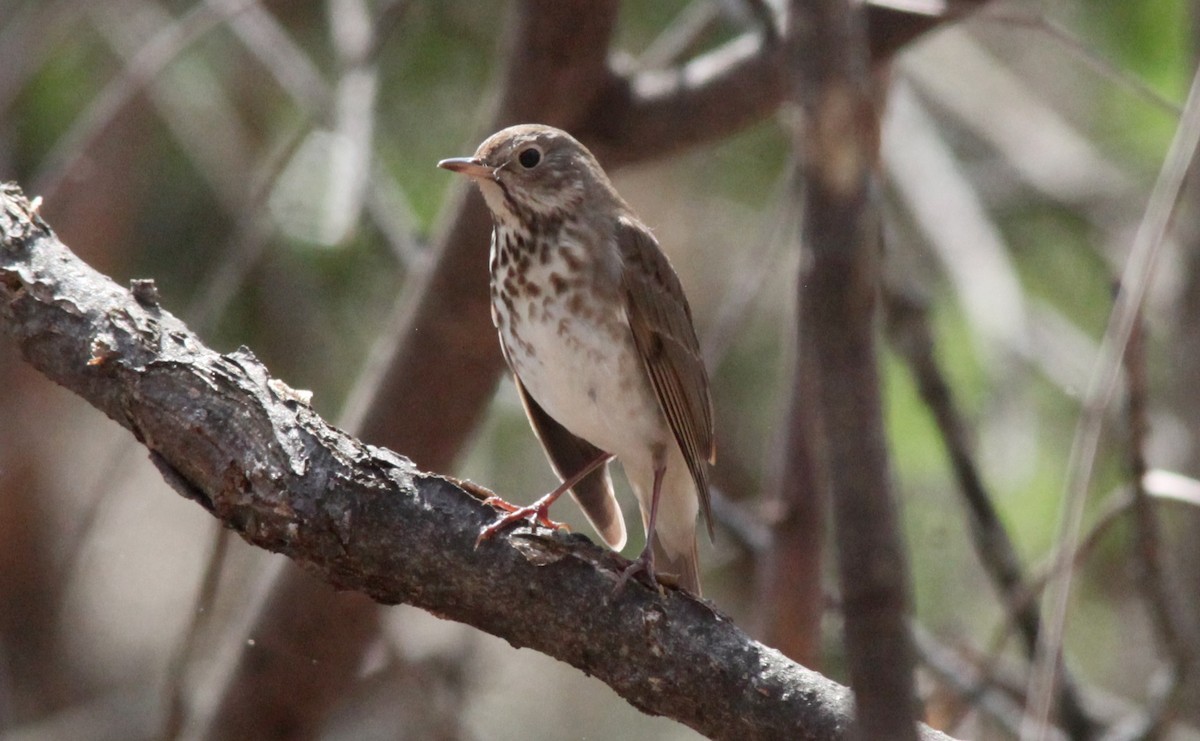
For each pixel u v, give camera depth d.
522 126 8.52
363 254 12.94
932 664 10.35
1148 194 13.80
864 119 3.45
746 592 15.22
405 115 12.77
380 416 10.01
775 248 11.16
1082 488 7.29
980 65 14.99
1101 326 13.85
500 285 8.49
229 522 6.04
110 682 15.84
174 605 16.55
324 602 9.99
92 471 16.53
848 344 3.26
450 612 6.08
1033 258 14.37
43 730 13.90
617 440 8.52
